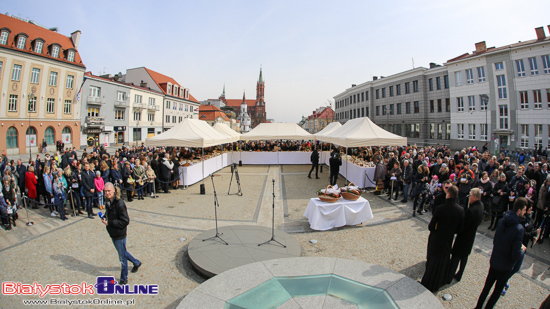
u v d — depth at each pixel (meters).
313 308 3.97
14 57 29.05
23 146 30.22
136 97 44.69
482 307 4.40
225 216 9.03
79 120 35.75
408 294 4.32
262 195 11.95
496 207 7.73
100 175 10.09
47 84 32.16
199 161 15.65
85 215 9.15
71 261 5.94
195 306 4.02
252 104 165.88
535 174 9.02
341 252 6.37
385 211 9.52
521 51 27.33
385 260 5.96
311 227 7.76
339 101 67.81
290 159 23.36
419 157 11.24
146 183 11.35
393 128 45.31
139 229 7.85
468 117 32.81
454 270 5.01
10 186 8.00
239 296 4.27
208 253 5.98
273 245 6.42
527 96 27.28
